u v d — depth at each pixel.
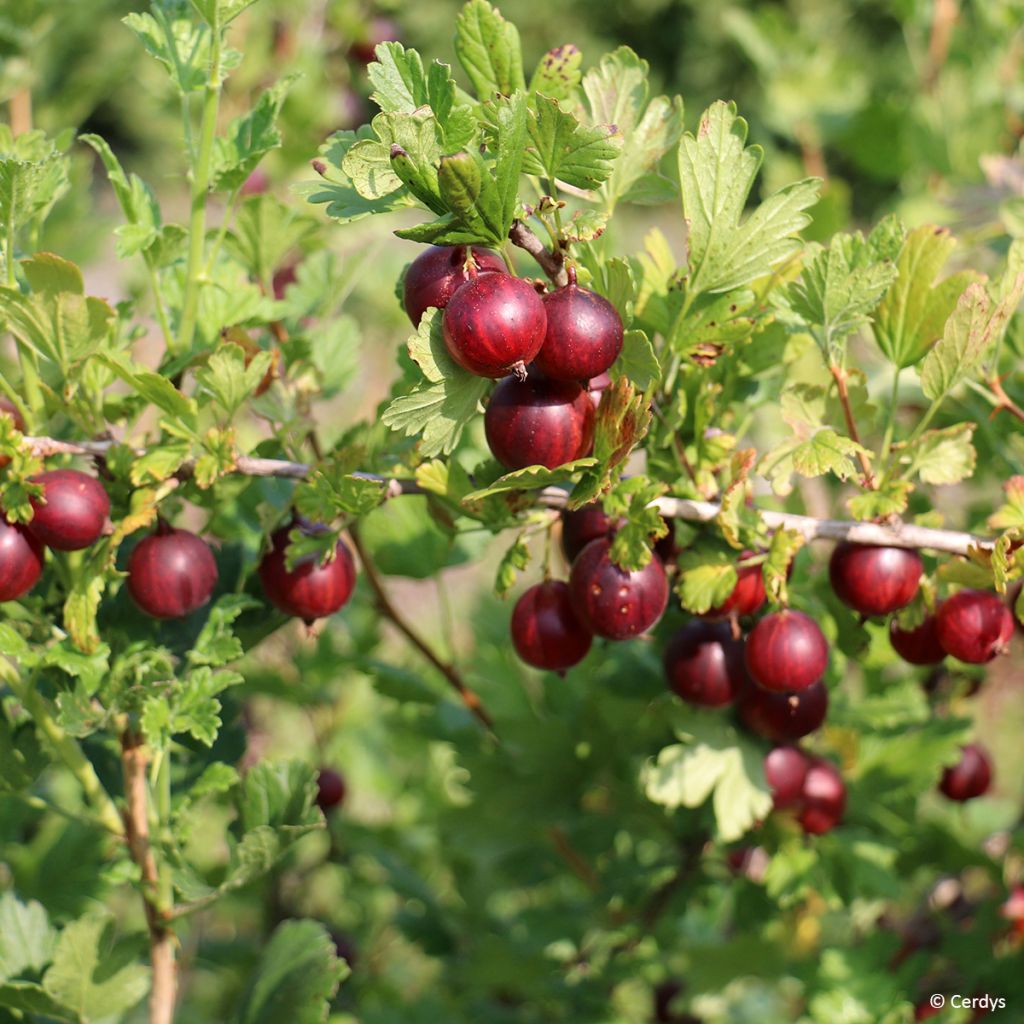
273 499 0.87
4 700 0.86
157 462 0.82
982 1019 0.96
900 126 1.23
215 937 1.09
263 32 1.12
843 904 0.91
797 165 1.32
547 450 0.79
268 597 0.83
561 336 0.78
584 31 5.47
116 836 0.85
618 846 0.99
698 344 0.83
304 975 0.85
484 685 0.95
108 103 4.20
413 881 1.01
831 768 0.89
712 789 0.91
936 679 0.97
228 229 0.88
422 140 0.77
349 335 0.92
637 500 0.80
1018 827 0.99
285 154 1.10
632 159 0.83
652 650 0.92
